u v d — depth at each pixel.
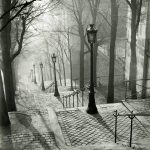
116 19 16.73
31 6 14.70
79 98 19.80
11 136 9.90
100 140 9.31
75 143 9.14
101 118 11.45
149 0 20.33
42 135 9.88
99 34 31.52
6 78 14.75
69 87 28.67
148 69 21.12
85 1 24.02
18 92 26.50
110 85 17.47
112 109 12.60
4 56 14.41
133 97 18.41
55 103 18.58
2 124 10.96
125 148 8.25
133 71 19.03
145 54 21.41
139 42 23.03
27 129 10.52
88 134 9.84
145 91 21.39
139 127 10.38
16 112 12.86
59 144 9.05
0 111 10.88
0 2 13.11
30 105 18.19
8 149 8.84
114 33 16.84
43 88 29.48
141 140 9.05
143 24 21.77
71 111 12.41
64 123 10.95
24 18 15.21
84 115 11.86
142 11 21.84
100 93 21.81
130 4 17.91
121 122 10.95
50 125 10.88
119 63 29.69
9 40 14.84
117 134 9.79
